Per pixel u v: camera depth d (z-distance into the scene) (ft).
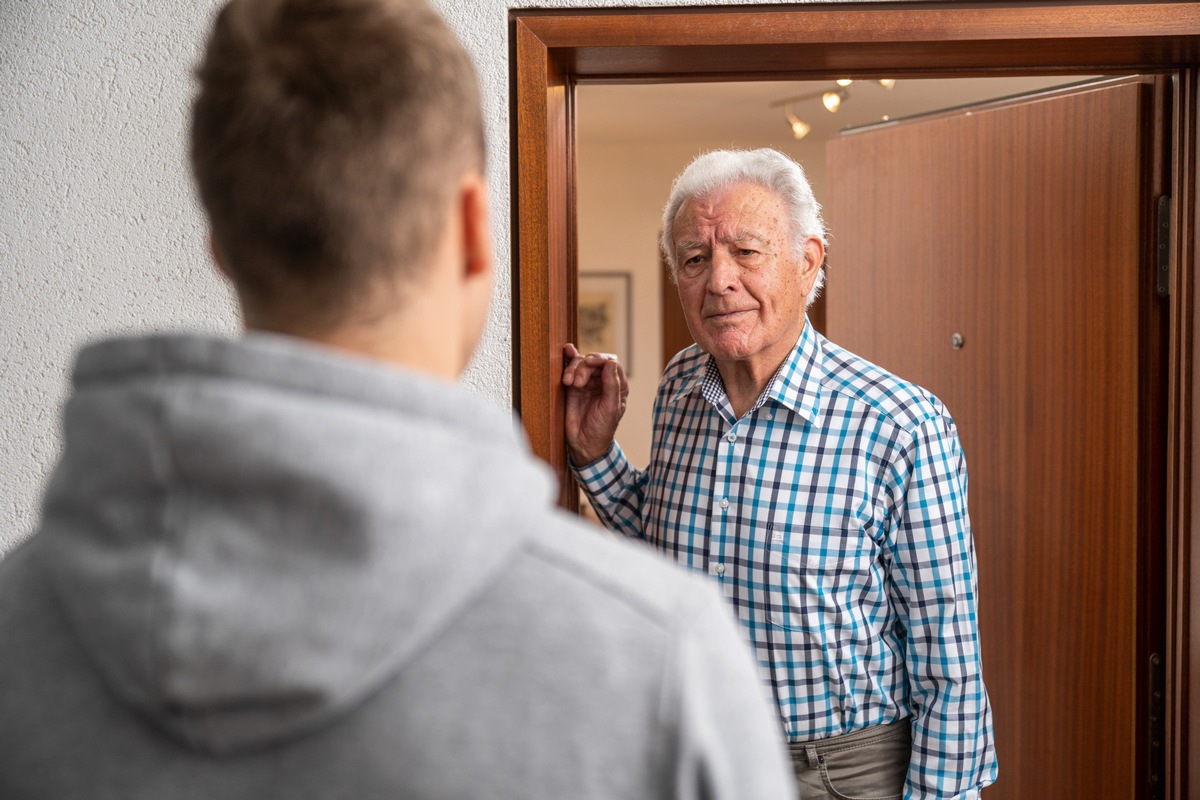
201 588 1.34
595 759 1.40
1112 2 4.82
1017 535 7.14
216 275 5.10
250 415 1.35
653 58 5.15
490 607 1.44
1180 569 5.65
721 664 1.50
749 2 4.89
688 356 5.88
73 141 5.06
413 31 1.57
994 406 7.30
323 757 1.40
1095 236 6.42
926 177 7.86
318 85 1.51
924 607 4.86
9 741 1.49
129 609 1.35
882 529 4.90
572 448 5.69
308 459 1.34
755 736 1.50
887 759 4.99
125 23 5.03
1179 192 5.55
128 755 1.45
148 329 5.11
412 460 1.37
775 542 4.95
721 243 5.02
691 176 5.27
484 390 5.13
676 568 1.60
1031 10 4.83
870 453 4.89
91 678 1.49
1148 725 6.12
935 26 4.85
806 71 5.41
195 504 1.38
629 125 20.36
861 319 8.55
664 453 5.66
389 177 1.52
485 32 4.98
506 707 1.40
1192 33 4.81
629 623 1.45
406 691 1.41
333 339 1.58
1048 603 6.90
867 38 4.88
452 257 1.66
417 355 1.62
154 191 5.08
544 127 5.00
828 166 8.83
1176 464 5.69
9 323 5.10
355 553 1.34
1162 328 6.05
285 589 1.34
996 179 7.22
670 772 1.42
